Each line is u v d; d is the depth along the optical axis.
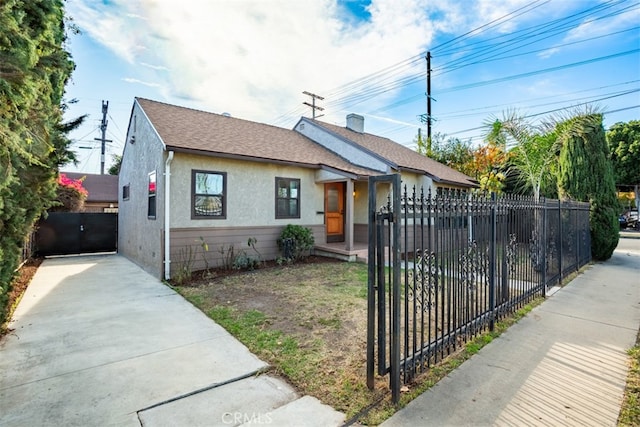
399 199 2.48
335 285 6.40
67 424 2.25
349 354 3.33
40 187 4.67
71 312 4.90
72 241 12.08
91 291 6.22
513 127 8.30
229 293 5.89
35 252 11.17
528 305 4.98
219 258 8.18
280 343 3.63
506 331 3.95
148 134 8.83
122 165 12.51
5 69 2.43
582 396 2.55
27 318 4.61
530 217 5.25
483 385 2.71
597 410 2.37
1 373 3.00
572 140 9.71
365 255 9.33
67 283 6.95
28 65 2.68
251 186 8.81
